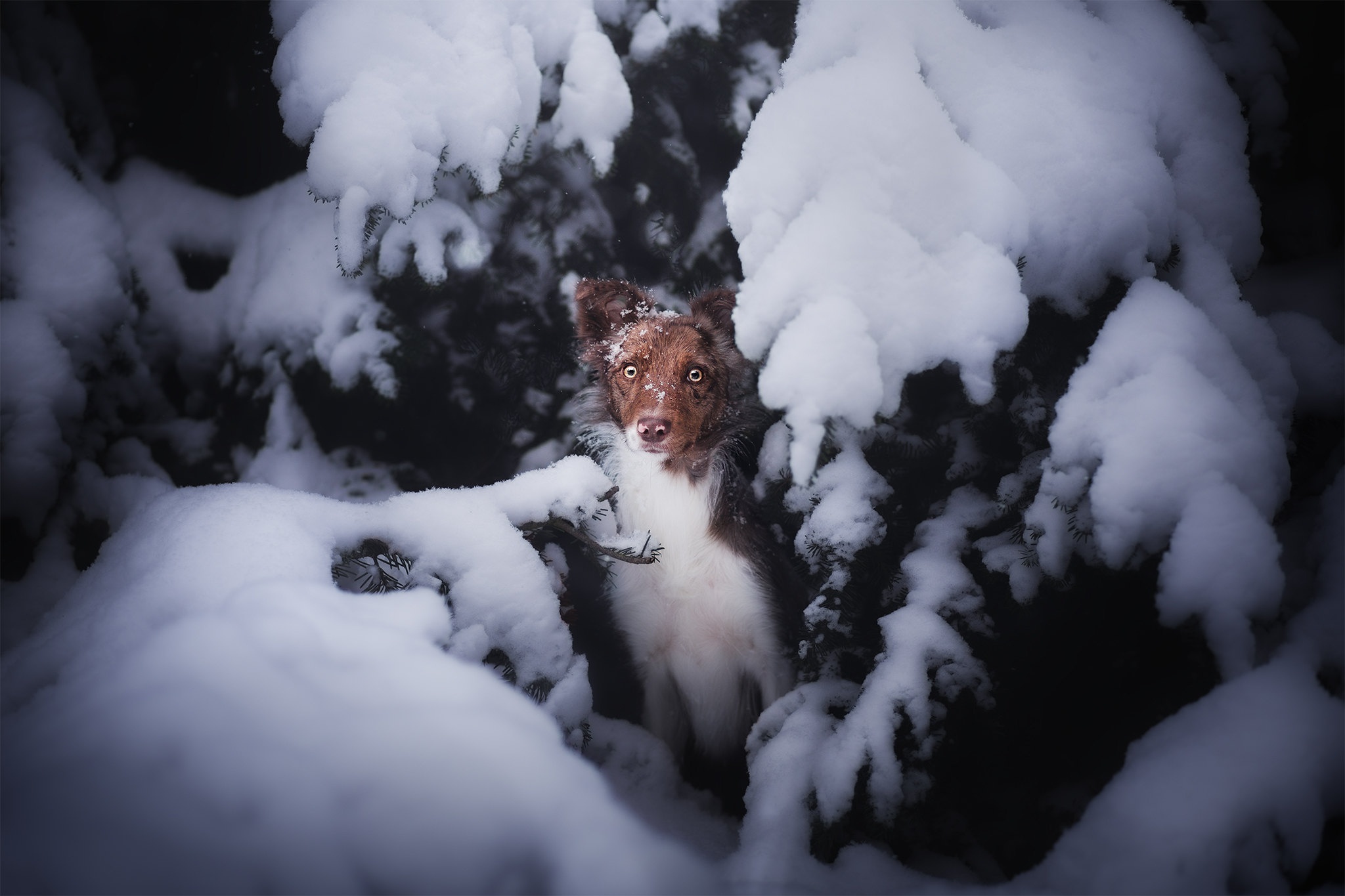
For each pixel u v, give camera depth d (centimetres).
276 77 348
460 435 477
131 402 484
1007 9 333
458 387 471
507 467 483
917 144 294
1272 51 404
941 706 322
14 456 380
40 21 505
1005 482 346
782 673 435
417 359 448
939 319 288
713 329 437
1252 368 307
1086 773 348
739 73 458
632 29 441
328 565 297
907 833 327
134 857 191
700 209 489
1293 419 329
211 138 526
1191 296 319
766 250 303
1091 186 304
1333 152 455
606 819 220
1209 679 286
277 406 471
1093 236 306
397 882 198
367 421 469
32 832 193
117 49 532
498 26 352
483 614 316
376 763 210
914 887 286
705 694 456
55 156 443
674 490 433
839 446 337
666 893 213
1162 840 240
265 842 195
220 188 533
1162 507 272
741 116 457
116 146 535
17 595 384
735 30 450
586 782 228
